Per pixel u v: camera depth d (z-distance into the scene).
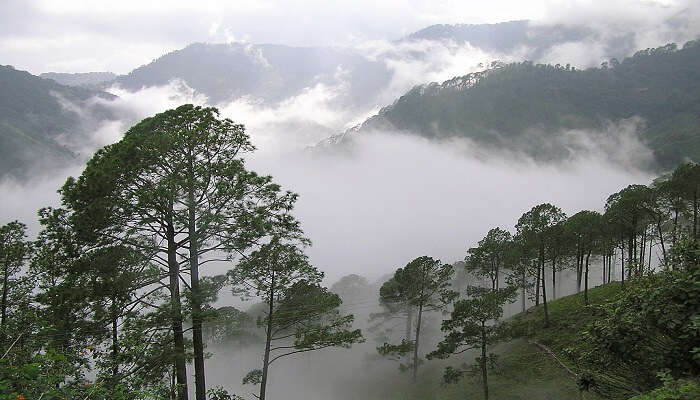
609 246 39.16
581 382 9.59
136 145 14.56
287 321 21.36
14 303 19.33
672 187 29.78
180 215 15.55
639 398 7.18
